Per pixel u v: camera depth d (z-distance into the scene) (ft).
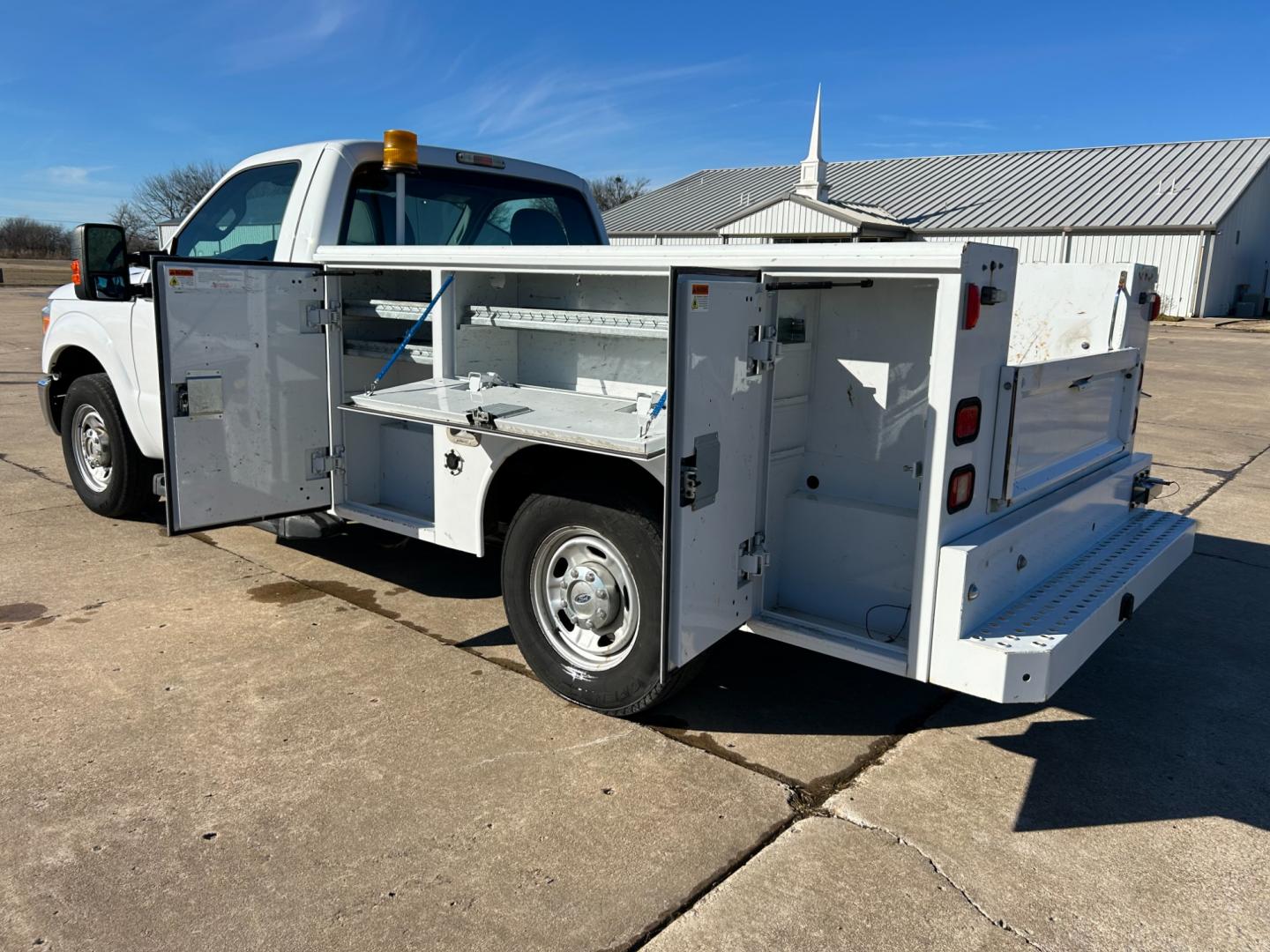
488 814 9.31
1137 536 12.92
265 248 15.33
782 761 10.55
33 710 11.14
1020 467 10.27
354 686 11.99
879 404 10.53
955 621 9.28
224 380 13.15
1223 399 42.06
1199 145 120.16
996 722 11.69
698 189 147.23
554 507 11.08
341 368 14.42
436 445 12.73
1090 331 13.44
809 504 10.96
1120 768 10.64
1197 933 7.95
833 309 10.73
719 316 9.25
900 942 7.72
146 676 12.10
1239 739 11.40
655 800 9.65
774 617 10.84
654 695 10.75
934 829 9.32
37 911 7.80
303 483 14.37
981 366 9.38
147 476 18.19
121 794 9.46
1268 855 9.07
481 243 16.79
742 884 8.36
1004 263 9.37
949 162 133.59
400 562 16.94
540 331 13.16
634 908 8.01
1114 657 13.80
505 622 14.21
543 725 11.12
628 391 12.53
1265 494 23.75
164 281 12.34
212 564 16.56
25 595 14.87
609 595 10.98
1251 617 15.43
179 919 7.73
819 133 101.96
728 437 9.72
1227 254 110.01
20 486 21.81
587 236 18.84
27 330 64.08
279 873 8.34
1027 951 7.66
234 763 10.09
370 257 13.41
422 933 7.66
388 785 9.76
